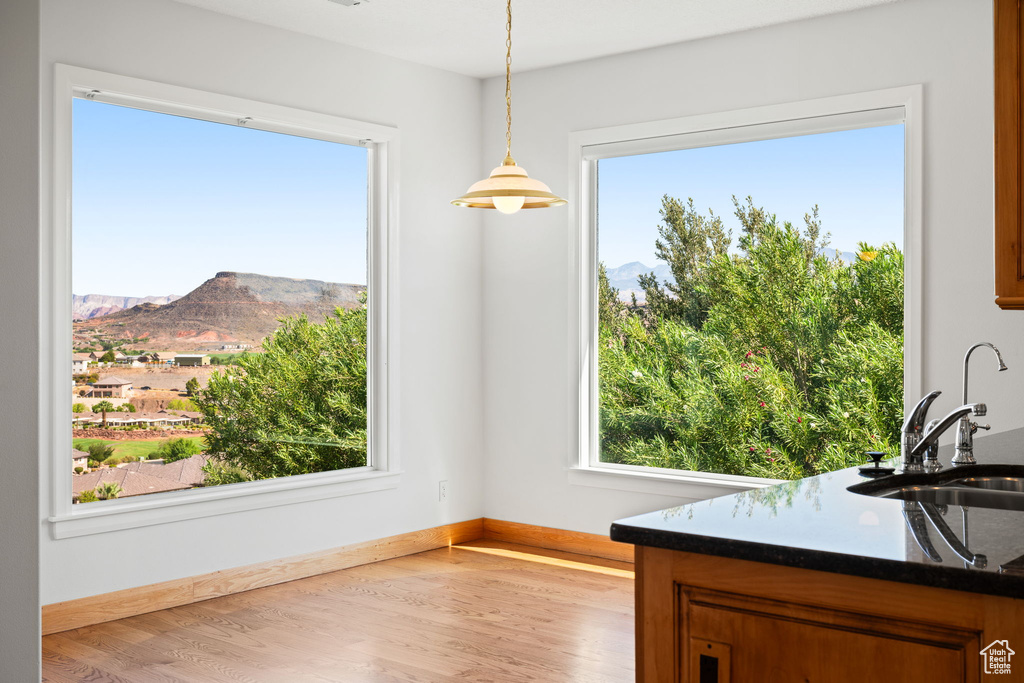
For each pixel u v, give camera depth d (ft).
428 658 11.11
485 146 17.94
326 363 15.66
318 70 15.10
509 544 17.46
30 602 7.45
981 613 4.32
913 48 13.10
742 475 15.08
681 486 15.37
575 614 12.96
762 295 14.89
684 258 15.72
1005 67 7.29
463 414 17.65
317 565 15.15
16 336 7.36
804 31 14.11
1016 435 10.52
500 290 17.71
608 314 16.62
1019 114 7.24
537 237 17.13
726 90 14.88
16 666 7.37
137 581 12.84
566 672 10.63
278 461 14.92
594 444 16.76
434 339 17.08
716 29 14.60
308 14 13.89
